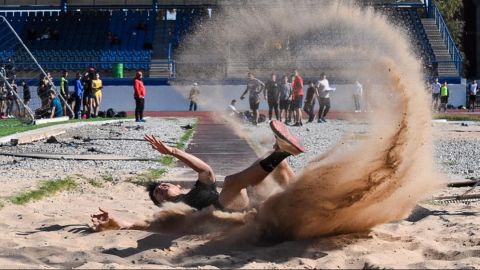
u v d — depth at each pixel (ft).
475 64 253.65
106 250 24.82
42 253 24.09
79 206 36.24
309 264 22.62
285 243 25.58
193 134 98.58
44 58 193.57
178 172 51.08
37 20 204.95
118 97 179.42
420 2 201.46
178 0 202.80
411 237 26.86
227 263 22.71
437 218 32.14
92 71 142.10
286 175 26.99
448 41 194.70
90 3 206.49
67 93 139.03
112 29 203.00
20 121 108.37
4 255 23.48
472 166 55.83
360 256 23.91
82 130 98.68
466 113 169.78
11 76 130.72
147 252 24.38
